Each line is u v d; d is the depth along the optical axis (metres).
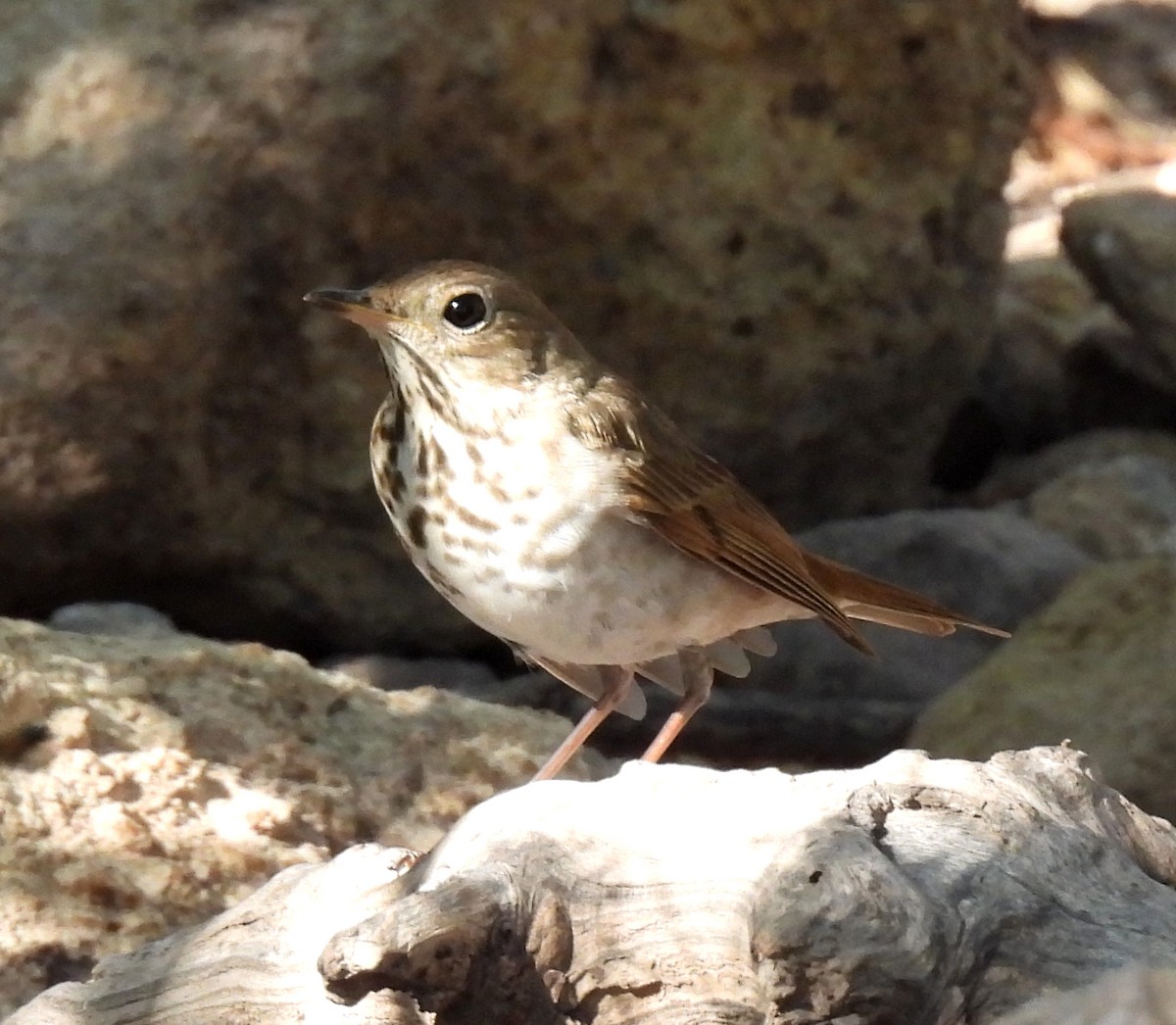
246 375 12.35
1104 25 21.47
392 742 9.02
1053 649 11.25
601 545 7.73
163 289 12.06
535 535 7.66
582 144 12.46
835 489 14.37
